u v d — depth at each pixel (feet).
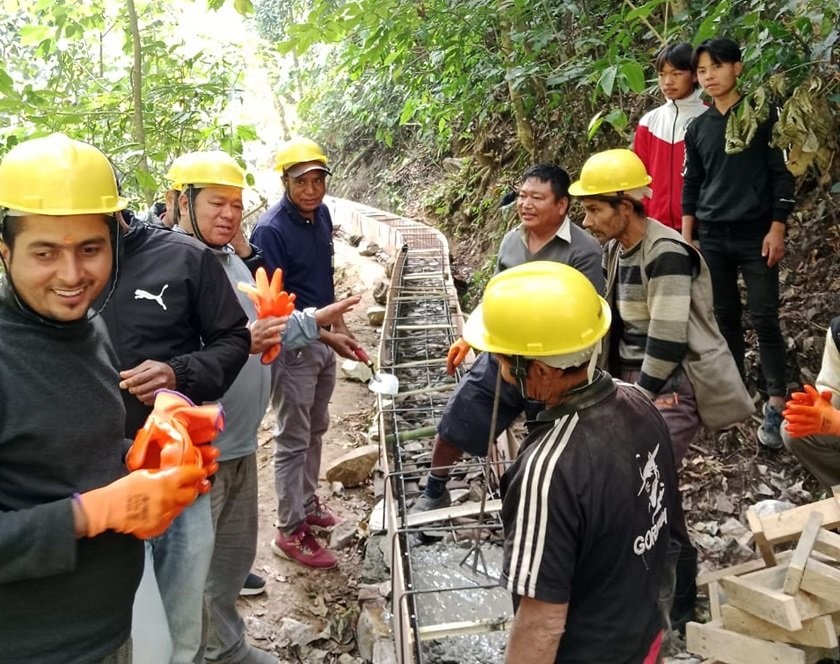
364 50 16.35
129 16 13.16
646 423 4.75
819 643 6.50
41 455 3.56
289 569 10.25
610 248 8.39
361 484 12.57
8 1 13.96
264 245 9.90
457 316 16.94
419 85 20.45
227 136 14.10
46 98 12.51
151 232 6.19
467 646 7.58
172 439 3.66
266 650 8.97
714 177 10.10
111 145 13.48
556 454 4.33
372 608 9.40
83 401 3.75
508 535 4.49
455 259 25.02
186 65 15.19
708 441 11.14
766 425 10.57
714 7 12.21
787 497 9.92
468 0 16.83
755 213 9.83
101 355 3.97
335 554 10.66
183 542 5.34
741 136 9.31
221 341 6.29
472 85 19.16
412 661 6.50
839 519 7.14
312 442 10.88
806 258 12.84
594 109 18.78
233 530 7.47
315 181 9.98
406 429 12.55
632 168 7.44
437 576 8.40
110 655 4.09
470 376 9.25
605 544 4.38
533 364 4.42
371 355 18.21
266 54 17.52
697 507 10.20
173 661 5.48
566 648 4.67
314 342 9.84
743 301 12.90
